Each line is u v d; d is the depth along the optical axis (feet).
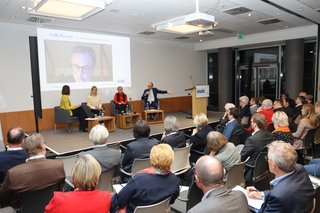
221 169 4.62
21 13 19.35
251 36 31.07
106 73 28.32
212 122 26.18
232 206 4.27
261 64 34.04
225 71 34.73
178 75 35.86
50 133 22.72
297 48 27.86
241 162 8.73
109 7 18.67
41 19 21.36
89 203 4.91
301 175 5.25
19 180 6.29
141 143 9.42
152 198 5.74
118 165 8.57
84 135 21.71
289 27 27.27
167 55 34.32
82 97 26.71
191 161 11.77
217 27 26.63
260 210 5.30
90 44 26.99
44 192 6.66
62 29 25.11
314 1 18.04
